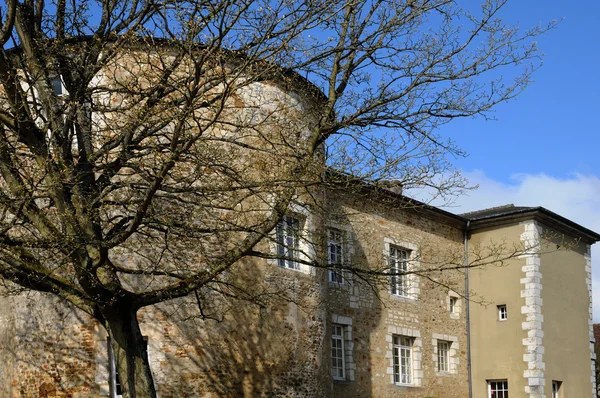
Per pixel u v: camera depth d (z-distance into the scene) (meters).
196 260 13.64
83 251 9.73
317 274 15.91
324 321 15.98
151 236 10.83
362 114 10.88
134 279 13.38
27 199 9.27
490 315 23.45
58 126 10.30
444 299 22.95
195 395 13.43
